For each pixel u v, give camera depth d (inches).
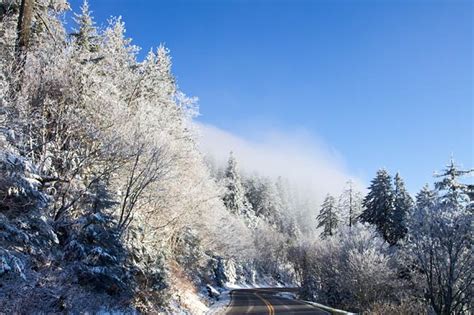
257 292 2091.5
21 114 471.8
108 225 529.0
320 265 1946.4
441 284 1192.2
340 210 2600.9
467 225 1166.3
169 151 708.0
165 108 890.1
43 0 739.4
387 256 1526.8
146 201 753.0
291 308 1175.0
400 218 1850.4
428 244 1218.6
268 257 3496.6
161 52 1042.7
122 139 628.4
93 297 477.1
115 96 708.7
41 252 445.1
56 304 399.9
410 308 1158.3
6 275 375.9
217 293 1517.0
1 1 636.7
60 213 532.4
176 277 904.3
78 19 949.2
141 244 645.3
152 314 601.9
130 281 557.9
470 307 1184.8
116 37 893.2
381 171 2004.2
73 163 589.3
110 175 680.4
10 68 505.4
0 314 332.2
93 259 489.4
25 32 542.0
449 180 1380.4
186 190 869.8
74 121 598.5
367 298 1434.5
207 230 1317.7
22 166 411.8
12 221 406.6
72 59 620.7
